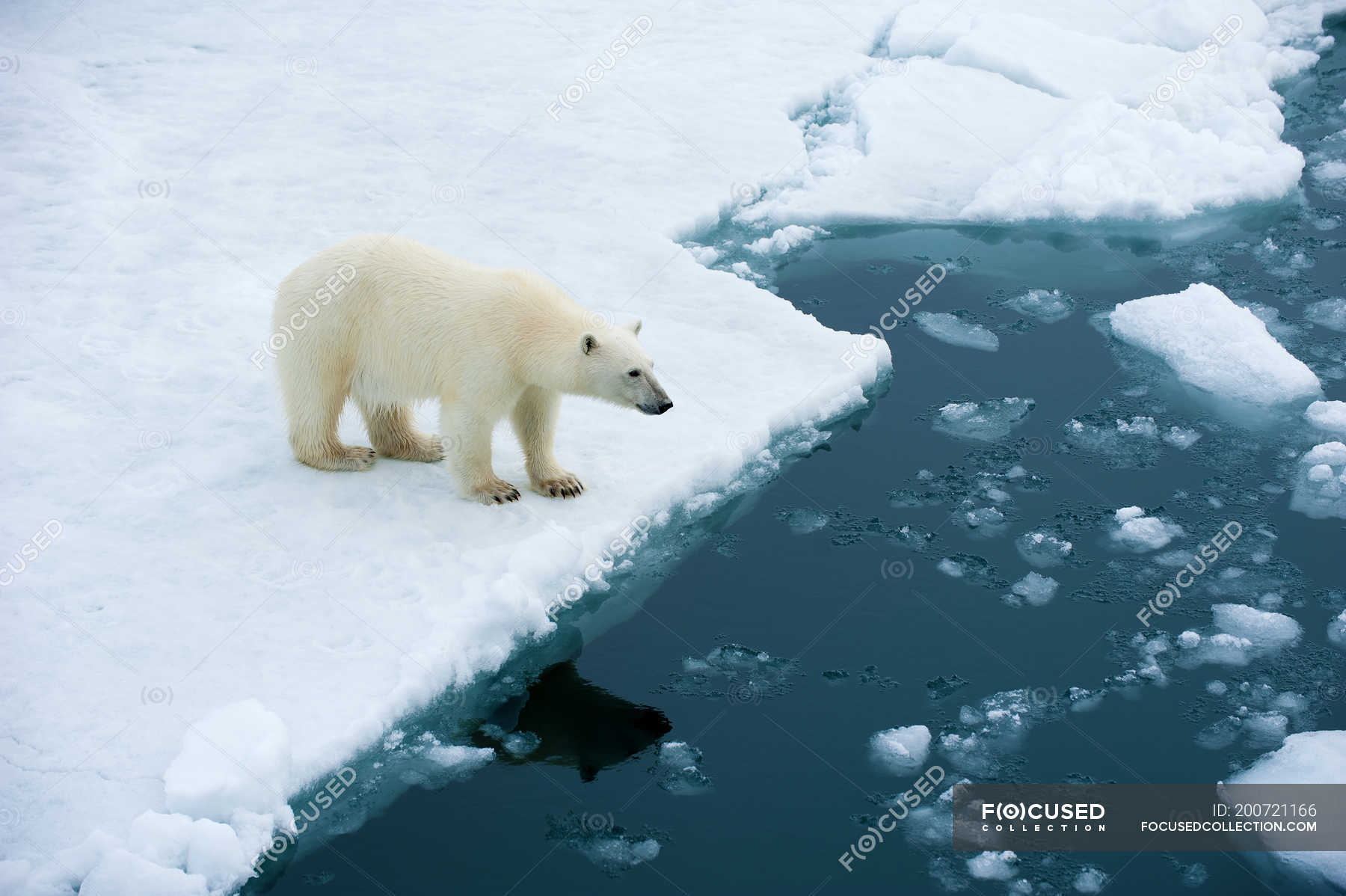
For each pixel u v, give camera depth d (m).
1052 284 12.59
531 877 6.53
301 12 18.92
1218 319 11.31
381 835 6.80
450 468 8.93
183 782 6.59
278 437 9.74
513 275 8.62
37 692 7.27
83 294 11.61
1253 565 8.79
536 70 16.98
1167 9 17.31
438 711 7.62
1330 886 6.48
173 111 15.63
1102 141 14.17
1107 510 9.41
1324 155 14.73
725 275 12.23
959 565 8.88
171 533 8.63
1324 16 18.33
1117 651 8.07
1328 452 9.82
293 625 7.85
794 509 9.48
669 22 18.66
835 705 7.68
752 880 6.51
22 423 9.73
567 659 8.09
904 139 15.12
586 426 10.09
